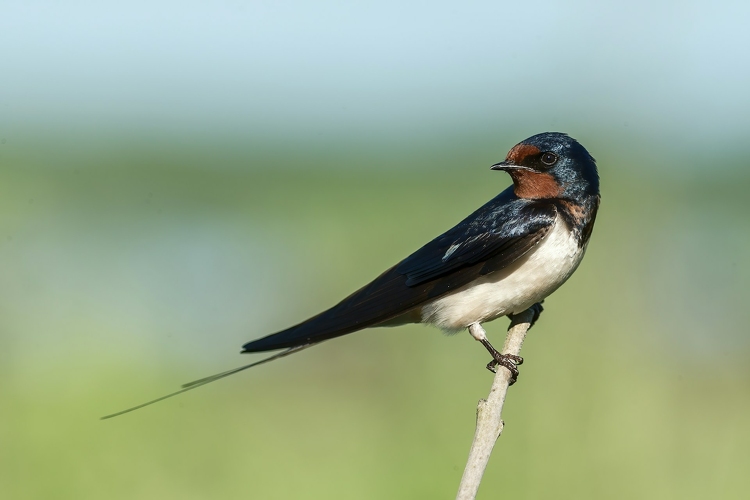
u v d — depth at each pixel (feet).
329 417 42.93
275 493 37.35
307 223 78.07
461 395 40.68
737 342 41.09
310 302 58.90
